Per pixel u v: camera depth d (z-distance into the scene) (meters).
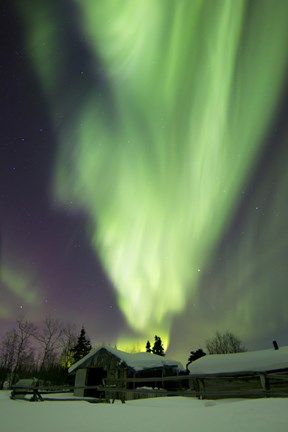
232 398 14.95
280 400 6.51
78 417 6.59
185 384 23.56
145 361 19.98
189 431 4.48
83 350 46.50
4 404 10.30
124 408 7.69
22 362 42.47
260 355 19.11
